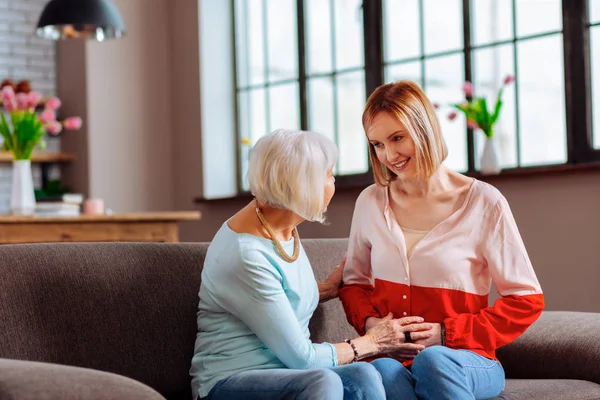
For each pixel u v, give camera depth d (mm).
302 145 2197
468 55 5344
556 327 2709
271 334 2127
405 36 5734
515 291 2379
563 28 4840
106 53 6809
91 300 2305
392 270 2453
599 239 4562
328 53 6219
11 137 5008
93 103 6742
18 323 2158
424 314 2406
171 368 2408
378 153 2432
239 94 6895
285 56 6516
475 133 5324
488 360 2299
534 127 5031
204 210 6809
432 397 2135
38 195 6457
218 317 2217
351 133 6078
